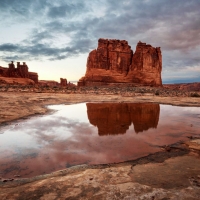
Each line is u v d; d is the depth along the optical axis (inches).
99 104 1054.4
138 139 366.9
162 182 180.1
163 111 783.1
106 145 327.9
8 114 617.3
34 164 245.6
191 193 158.1
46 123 519.8
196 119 594.2
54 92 1972.2
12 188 179.6
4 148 310.8
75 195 157.9
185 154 273.7
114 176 196.9
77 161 255.0
